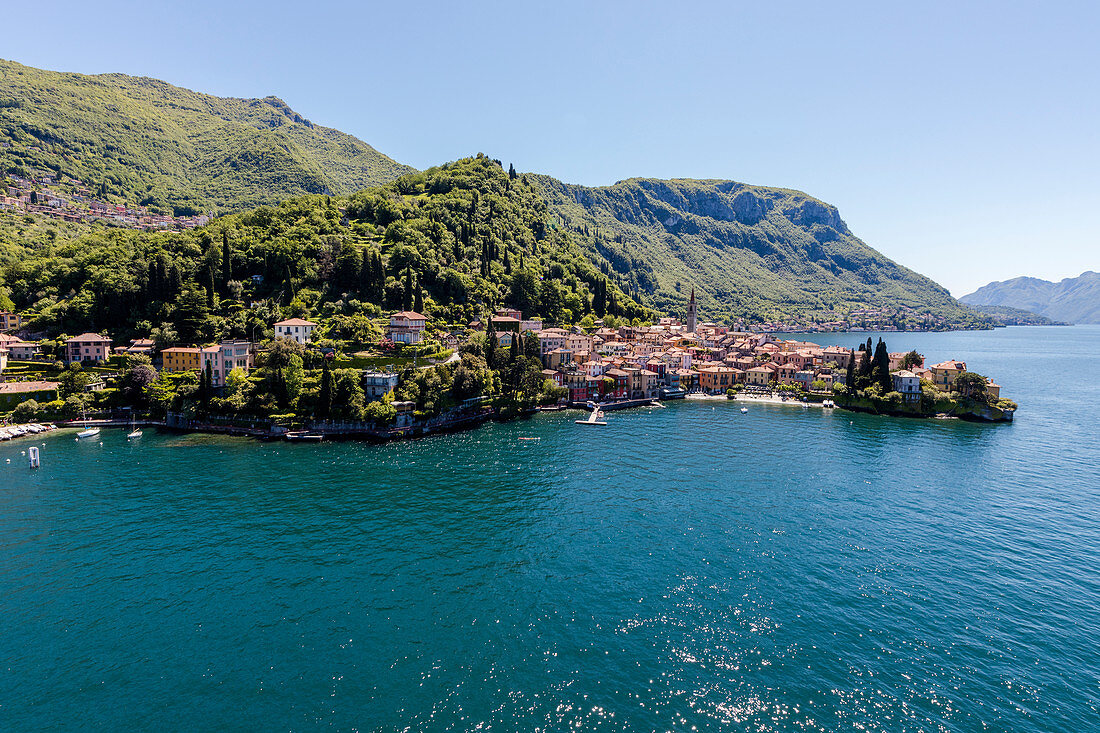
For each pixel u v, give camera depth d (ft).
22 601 225.76
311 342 604.49
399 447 456.04
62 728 162.09
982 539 279.90
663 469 396.78
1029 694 173.58
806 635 203.41
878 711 166.91
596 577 244.83
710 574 246.27
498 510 320.70
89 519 304.91
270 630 207.72
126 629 208.03
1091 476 381.40
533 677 182.60
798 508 320.70
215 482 366.02
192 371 561.84
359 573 248.52
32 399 514.68
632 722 163.12
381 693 175.73
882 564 254.47
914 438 492.95
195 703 171.73
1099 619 212.02
